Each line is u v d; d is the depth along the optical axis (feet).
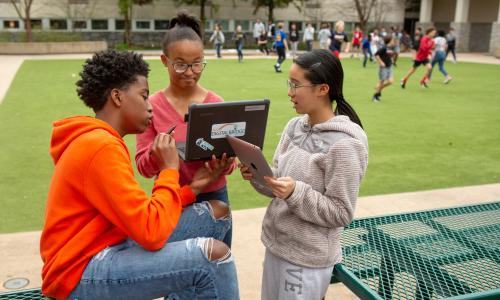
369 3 116.67
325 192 6.90
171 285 5.94
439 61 50.19
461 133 27.02
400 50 107.24
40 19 103.04
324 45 75.82
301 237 7.05
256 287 10.39
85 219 5.79
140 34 110.73
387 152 22.65
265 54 92.07
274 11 119.55
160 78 49.44
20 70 55.62
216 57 82.84
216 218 7.31
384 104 36.63
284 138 7.79
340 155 6.68
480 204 11.07
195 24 8.29
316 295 7.18
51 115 29.86
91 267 5.74
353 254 8.65
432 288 7.73
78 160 5.57
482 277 8.18
